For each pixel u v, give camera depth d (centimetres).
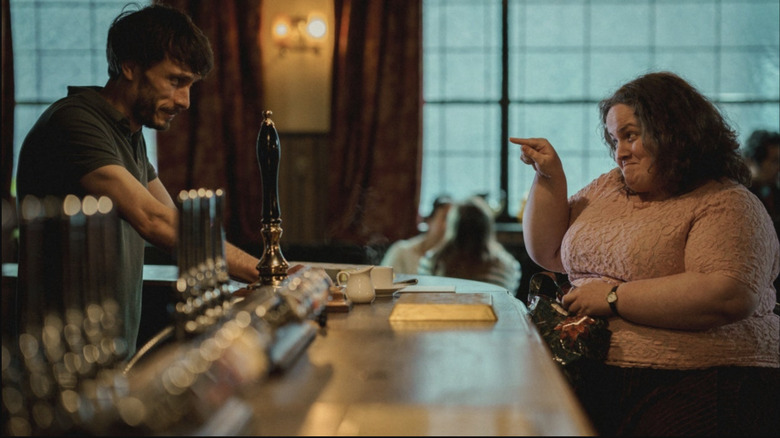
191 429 92
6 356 90
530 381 119
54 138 198
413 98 624
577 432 97
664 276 181
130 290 218
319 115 648
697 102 181
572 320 183
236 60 623
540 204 216
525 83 666
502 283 377
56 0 668
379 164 626
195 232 131
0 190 625
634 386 179
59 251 95
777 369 180
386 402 109
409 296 199
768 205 486
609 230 192
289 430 98
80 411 87
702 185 184
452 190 672
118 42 208
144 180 232
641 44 656
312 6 638
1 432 87
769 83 648
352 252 625
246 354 109
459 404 108
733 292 168
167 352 110
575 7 659
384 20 621
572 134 664
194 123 625
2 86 627
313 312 150
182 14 212
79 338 95
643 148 181
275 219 198
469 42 666
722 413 174
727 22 650
